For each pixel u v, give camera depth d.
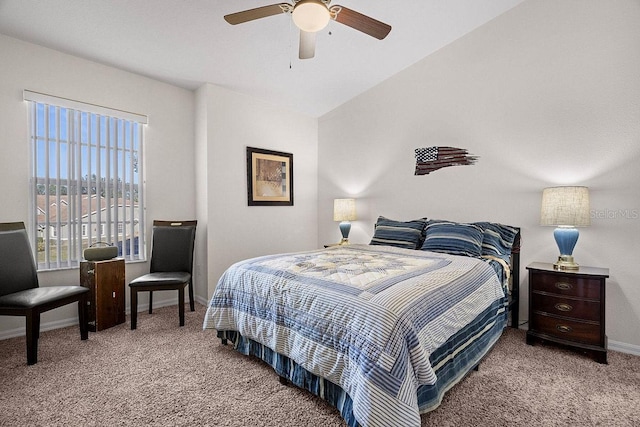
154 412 1.62
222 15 2.52
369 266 2.14
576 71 2.64
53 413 1.61
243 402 1.72
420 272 1.98
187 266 3.29
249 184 3.94
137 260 3.35
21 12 2.32
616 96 2.47
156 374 2.01
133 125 3.32
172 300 3.60
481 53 3.16
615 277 2.49
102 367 2.10
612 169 2.49
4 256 2.28
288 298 1.85
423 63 3.59
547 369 2.09
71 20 2.44
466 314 1.80
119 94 3.21
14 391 1.80
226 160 3.74
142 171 3.39
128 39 2.73
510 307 2.81
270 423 1.55
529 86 2.88
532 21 2.85
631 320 2.42
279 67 3.41
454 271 2.06
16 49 2.62
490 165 3.13
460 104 3.31
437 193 3.51
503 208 3.05
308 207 4.71
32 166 2.71
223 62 3.21
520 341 2.58
